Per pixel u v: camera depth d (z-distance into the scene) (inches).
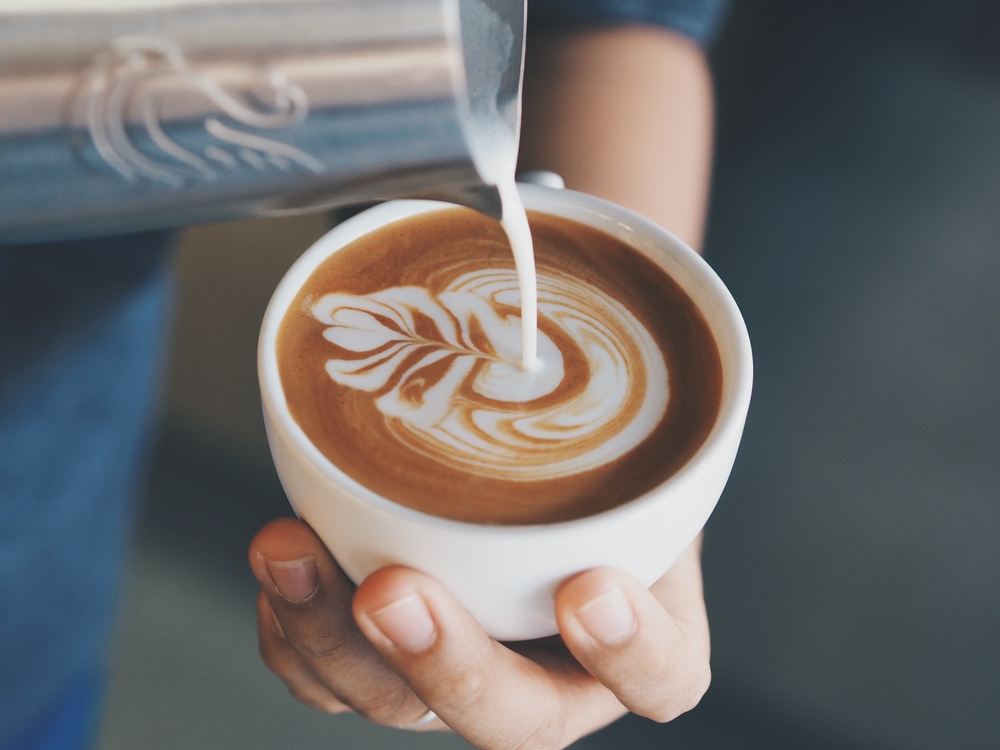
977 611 26.8
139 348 18.8
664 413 14.1
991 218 38.6
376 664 15.2
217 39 10.9
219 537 29.3
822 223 38.1
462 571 12.8
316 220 38.1
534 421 14.1
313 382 14.2
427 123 11.4
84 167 11.3
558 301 15.2
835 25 49.2
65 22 10.8
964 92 45.4
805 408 31.1
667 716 14.9
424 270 15.5
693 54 19.9
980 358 33.0
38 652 18.5
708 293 14.9
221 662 26.9
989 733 24.6
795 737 24.7
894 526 28.4
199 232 37.3
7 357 16.6
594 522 12.6
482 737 14.3
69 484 18.0
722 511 28.7
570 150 18.0
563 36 19.4
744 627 26.5
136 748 24.9
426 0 11.0
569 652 15.4
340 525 13.1
